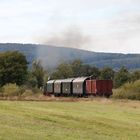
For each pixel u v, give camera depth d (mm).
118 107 56969
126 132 31156
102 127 32312
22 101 59719
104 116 40844
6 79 110312
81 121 34312
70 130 29109
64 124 31844
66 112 42094
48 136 24906
